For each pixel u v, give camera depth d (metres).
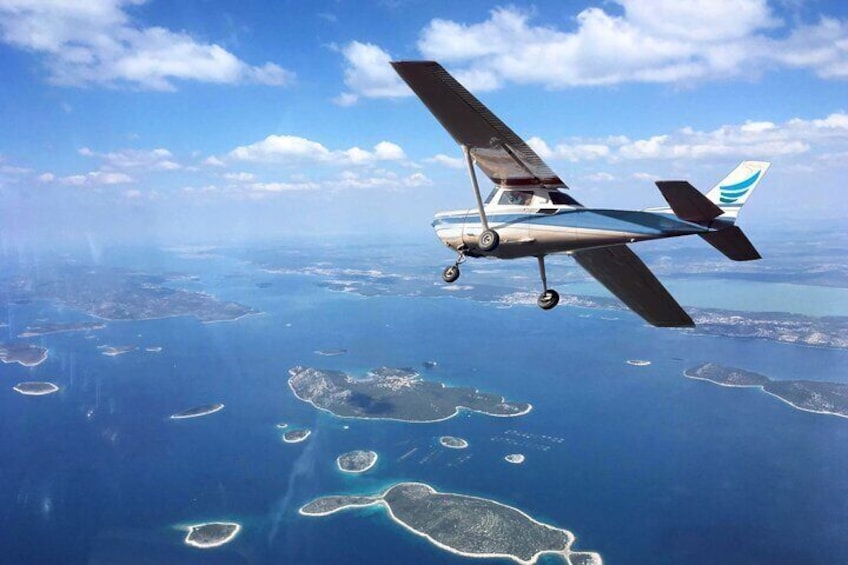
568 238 11.78
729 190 10.91
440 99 9.97
